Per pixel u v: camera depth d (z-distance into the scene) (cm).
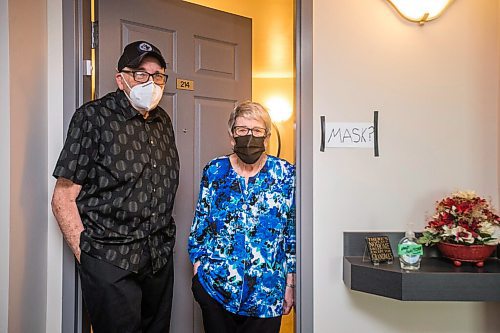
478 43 194
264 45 356
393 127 193
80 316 190
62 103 190
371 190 193
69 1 189
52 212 185
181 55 231
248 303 179
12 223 160
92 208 170
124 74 178
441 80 194
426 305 194
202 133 239
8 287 157
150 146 182
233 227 182
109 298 168
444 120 194
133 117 179
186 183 231
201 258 191
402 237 192
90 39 200
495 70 194
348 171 192
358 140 193
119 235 171
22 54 167
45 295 188
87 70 195
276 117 407
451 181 193
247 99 260
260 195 184
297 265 192
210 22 244
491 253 175
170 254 195
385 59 193
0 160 158
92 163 170
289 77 407
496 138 193
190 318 232
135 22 215
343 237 191
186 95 233
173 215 225
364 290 171
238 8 299
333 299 192
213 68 245
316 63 192
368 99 193
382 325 193
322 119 192
